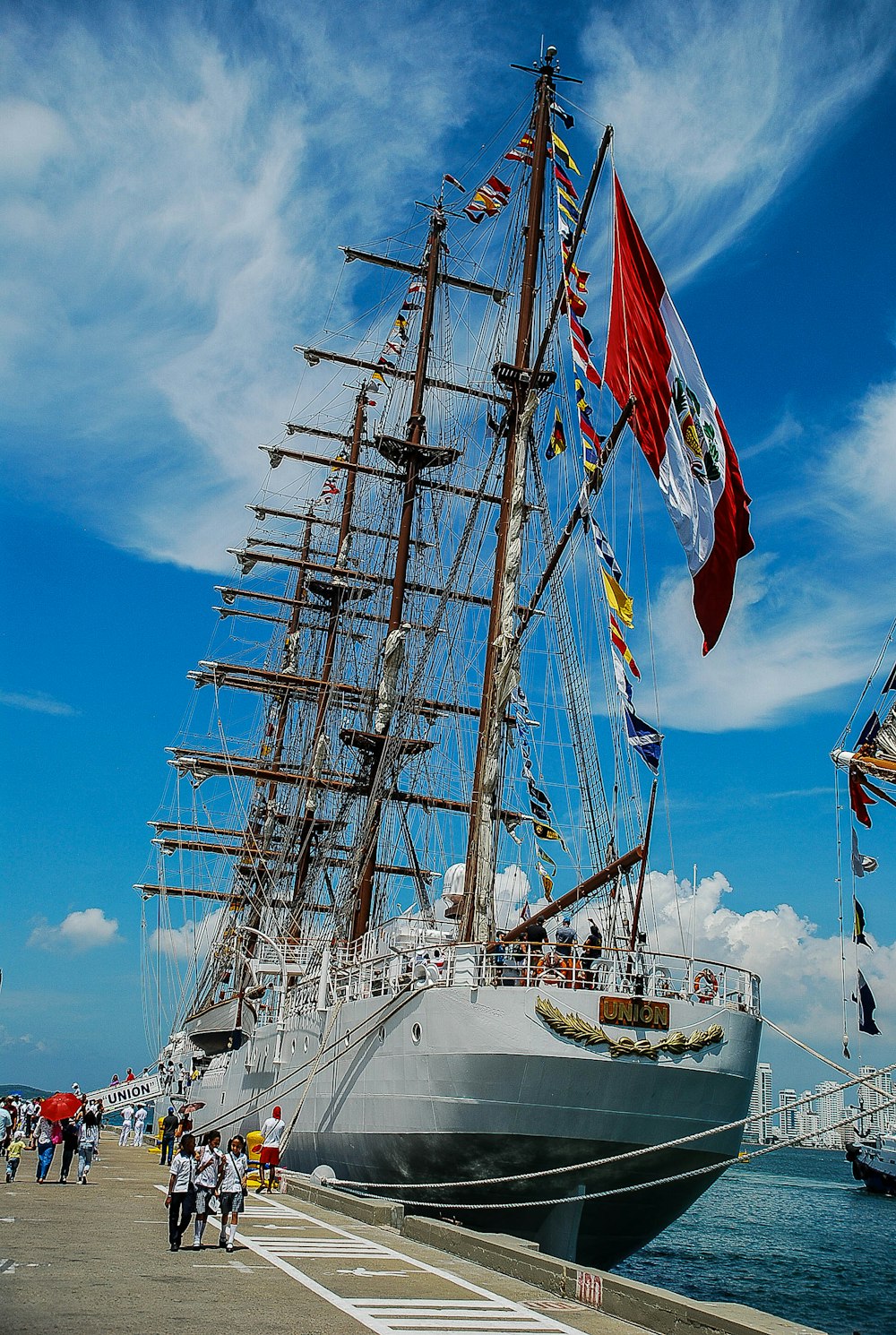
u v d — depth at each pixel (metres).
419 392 56.94
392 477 57.56
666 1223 27.50
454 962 28.05
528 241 39.94
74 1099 31.14
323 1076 33.41
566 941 28.19
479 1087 25.45
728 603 24.50
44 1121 30.70
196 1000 69.19
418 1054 27.20
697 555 25.02
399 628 53.38
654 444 26.73
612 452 29.69
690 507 25.34
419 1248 20.36
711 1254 52.69
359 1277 16.92
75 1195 27.83
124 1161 43.84
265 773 66.19
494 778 33.25
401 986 29.11
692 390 25.67
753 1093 27.34
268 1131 32.78
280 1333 12.62
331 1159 32.81
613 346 28.83
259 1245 20.06
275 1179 31.53
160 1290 15.18
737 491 24.52
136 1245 19.67
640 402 27.39
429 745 51.41
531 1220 26.48
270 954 48.59
